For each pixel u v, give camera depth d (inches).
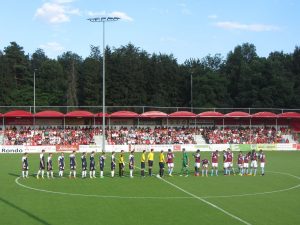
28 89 4734.3
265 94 4493.1
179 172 1653.5
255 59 5019.7
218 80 4837.6
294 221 829.8
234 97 4965.6
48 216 864.3
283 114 3088.1
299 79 4822.8
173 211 916.6
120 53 5007.4
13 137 2800.2
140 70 4805.6
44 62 5118.1
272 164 1993.1
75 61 5428.2
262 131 3196.4
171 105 4945.9
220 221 825.5
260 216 871.1
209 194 1136.2
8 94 4520.2
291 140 3159.5
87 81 4685.0
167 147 2753.4
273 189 1230.3
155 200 1046.4
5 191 1171.3
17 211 909.2
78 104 4867.1
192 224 800.3
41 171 1455.5
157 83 4854.8
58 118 3011.8
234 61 5438.0
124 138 2896.2
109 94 4635.8
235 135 3097.9
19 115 2812.5
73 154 1466.5
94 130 2989.7
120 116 2915.8
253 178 1478.8
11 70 4872.0
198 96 4744.1
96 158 2237.9
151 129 3088.1
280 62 5029.5
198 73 4982.8
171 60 5221.5
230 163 1585.9
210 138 3004.4
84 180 1401.3
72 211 913.5
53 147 2632.9
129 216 867.4
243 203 1011.3
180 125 3166.8
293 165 1948.8
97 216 866.8
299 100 4439.0
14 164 1913.1
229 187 1262.3
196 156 1544.0
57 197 1082.1
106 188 1229.1
